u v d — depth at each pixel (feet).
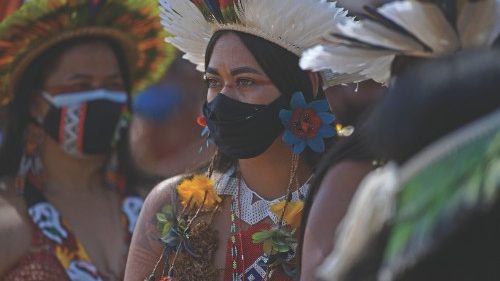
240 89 17.38
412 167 10.04
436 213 9.75
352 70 14.42
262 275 17.21
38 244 21.74
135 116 24.58
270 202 17.56
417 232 9.81
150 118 38.86
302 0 17.11
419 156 10.06
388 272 10.03
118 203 23.08
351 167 14.05
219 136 17.43
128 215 23.06
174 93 41.34
